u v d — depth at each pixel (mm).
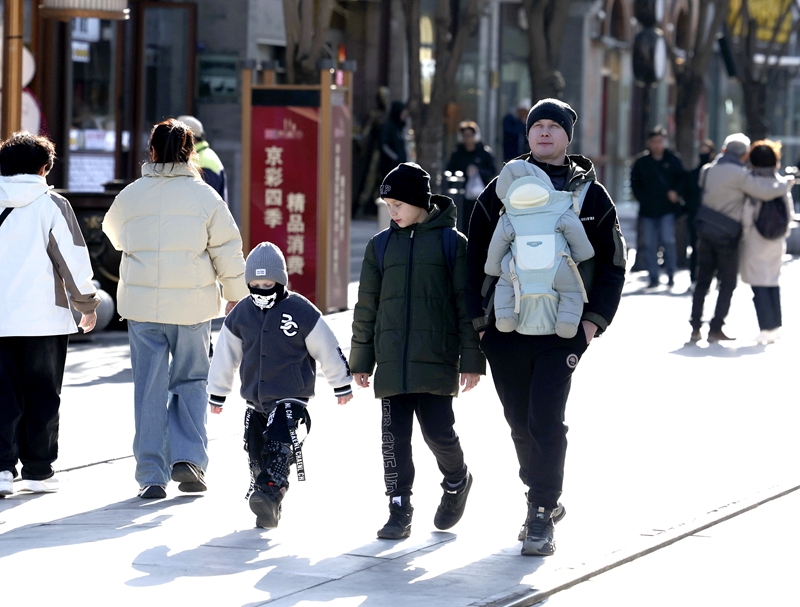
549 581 14875
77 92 59438
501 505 18484
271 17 63844
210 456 21688
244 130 38719
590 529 17156
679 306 43594
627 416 24922
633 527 17234
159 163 19234
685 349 33938
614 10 97938
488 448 22250
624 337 36000
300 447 17094
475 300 16188
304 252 38969
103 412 24922
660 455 21656
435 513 17641
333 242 39594
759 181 34531
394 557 15875
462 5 81375
